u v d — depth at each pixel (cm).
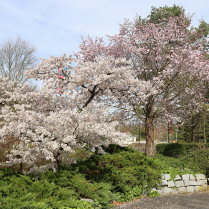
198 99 1332
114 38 1323
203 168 987
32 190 481
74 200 524
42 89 788
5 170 600
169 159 1212
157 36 1271
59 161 704
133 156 887
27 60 2575
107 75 731
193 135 2378
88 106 652
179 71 1166
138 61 1312
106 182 669
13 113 646
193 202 676
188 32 1341
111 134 619
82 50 1420
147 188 743
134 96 1126
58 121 570
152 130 1276
